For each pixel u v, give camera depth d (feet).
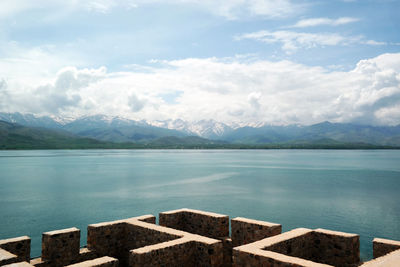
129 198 236.02
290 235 43.06
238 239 52.08
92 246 50.52
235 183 335.06
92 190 279.69
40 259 46.29
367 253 112.98
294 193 262.67
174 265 39.65
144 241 50.24
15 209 192.54
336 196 246.68
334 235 43.86
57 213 180.14
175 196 246.06
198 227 58.34
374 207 201.57
